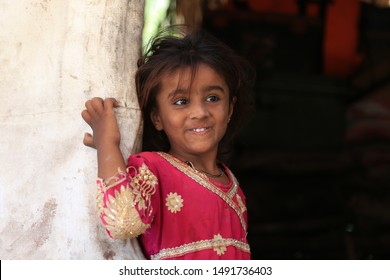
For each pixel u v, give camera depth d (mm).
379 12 5438
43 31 1892
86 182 1848
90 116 1798
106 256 1854
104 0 1875
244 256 1952
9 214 1898
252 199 5652
